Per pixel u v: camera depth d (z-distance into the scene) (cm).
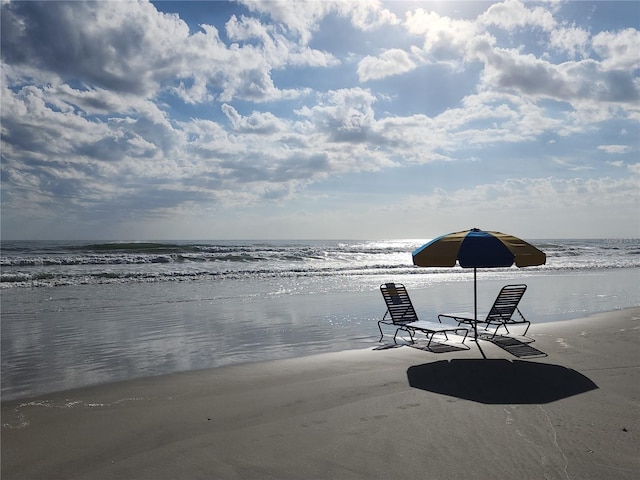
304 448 438
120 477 389
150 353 887
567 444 434
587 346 862
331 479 380
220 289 1945
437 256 776
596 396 570
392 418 507
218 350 910
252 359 836
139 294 1777
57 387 667
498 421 493
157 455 429
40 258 3331
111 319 1258
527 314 1319
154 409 560
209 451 436
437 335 1009
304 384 654
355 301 1598
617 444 433
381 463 405
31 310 1402
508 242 792
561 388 604
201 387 655
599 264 3538
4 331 1096
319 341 988
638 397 565
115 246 5056
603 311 1352
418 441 447
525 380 642
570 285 2116
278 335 1052
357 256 4594
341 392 609
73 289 1927
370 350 880
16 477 391
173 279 2325
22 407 575
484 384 628
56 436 477
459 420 497
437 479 377
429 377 669
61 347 938
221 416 530
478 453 420
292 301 1598
